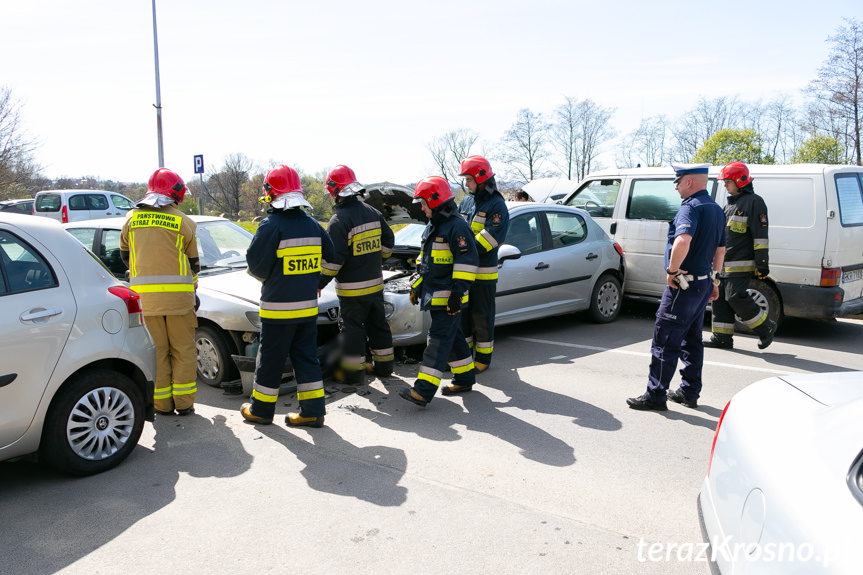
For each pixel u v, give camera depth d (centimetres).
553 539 307
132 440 399
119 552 297
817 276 688
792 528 173
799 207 698
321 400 455
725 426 247
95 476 379
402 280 636
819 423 209
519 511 333
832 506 168
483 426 456
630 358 645
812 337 741
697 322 480
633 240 851
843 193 695
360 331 544
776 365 617
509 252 638
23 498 351
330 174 523
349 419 473
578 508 337
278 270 439
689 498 348
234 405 508
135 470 387
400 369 607
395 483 366
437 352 479
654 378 483
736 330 773
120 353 390
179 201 475
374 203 652
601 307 817
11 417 336
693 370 489
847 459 183
